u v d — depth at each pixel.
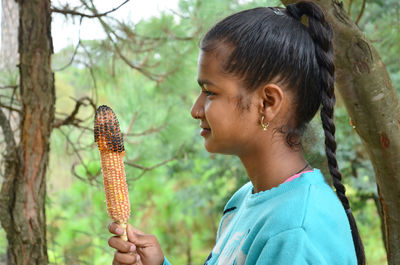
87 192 5.20
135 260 1.13
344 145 3.28
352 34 1.46
